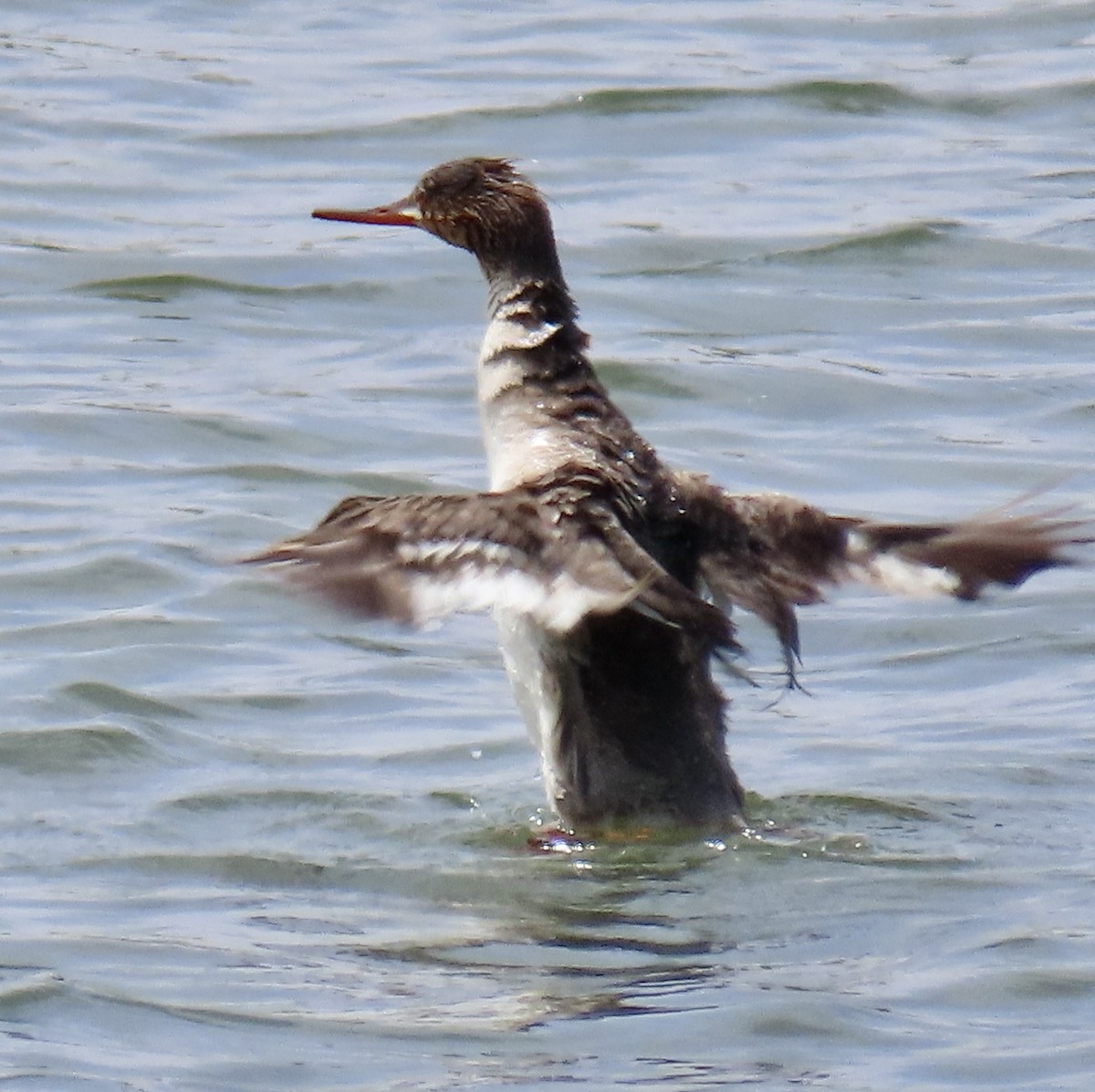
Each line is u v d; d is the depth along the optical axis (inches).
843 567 430.0
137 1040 350.0
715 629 392.5
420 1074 339.6
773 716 518.0
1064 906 398.3
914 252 831.1
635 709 432.8
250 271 815.1
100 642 550.0
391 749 493.4
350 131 938.1
